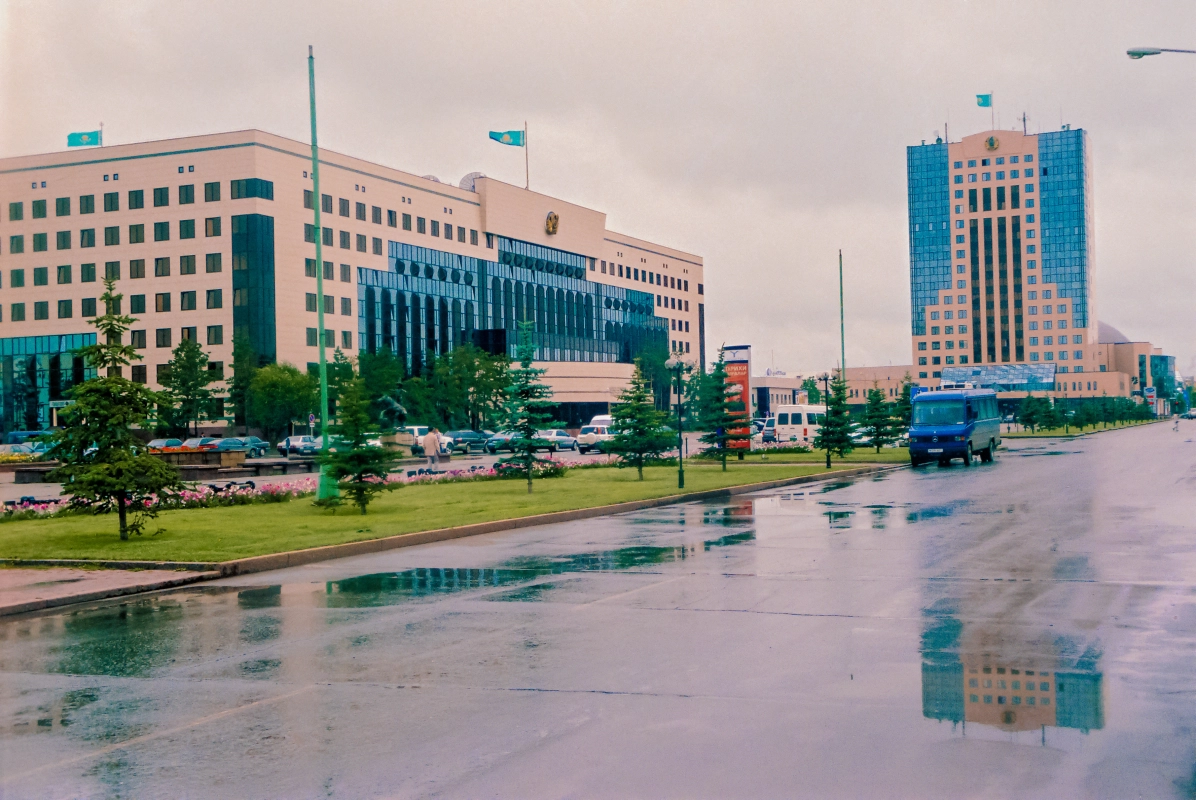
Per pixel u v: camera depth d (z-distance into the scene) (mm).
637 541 17281
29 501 24375
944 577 12562
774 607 10727
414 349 98938
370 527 19031
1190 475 31578
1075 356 186875
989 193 192125
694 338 157125
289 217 85000
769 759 5887
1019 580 12234
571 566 14281
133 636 10055
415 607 11219
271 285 82688
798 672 7906
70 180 86625
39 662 8945
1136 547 15039
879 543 16156
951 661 8180
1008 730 6367
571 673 8031
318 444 56531
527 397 30438
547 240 119000
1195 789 5336
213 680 8094
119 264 85188
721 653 8602
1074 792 5312
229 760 6082
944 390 44219
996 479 31766
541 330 118188
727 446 44844
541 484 31547
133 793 5570
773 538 17203
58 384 86062
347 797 5438
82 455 17922
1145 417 167500
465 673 8109
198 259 83125
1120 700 6996
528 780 5625
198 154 83125
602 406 114312
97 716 7109
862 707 6910
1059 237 188000
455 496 26844
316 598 12062
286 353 83875
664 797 5328
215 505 24500
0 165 87688
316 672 8273
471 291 107125
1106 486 27641
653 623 9984
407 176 98688
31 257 87562
